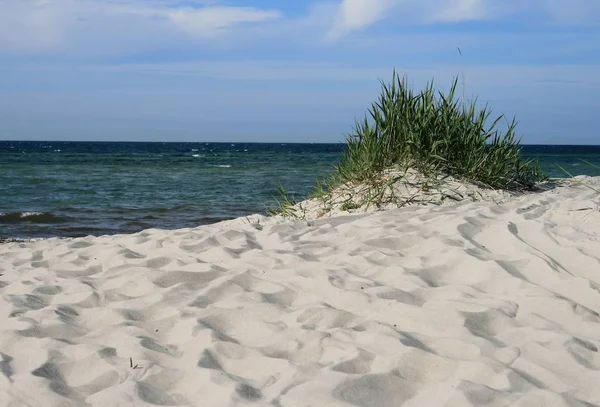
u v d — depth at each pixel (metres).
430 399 2.14
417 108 7.00
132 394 2.28
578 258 3.60
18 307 3.39
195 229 6.28
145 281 3.74
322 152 64.44
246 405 2.14
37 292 3.71
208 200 13.60
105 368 2.56
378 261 3.87
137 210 11.82
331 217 5.77
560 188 7.20
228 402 2.17
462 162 6.93
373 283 3.44
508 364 2.38
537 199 5.94
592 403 2.08
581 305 2.91
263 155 51.47
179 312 3.15
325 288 3.40
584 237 3.93
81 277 4.05
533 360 2.40
